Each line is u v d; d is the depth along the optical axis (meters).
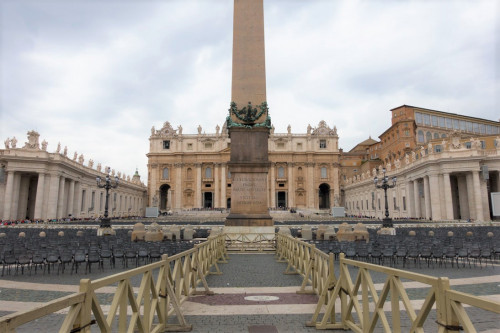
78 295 3.12
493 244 15.88
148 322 4.91
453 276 11.59
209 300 7.89
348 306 5.67
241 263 13.94
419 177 52.56
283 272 11.73
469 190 46.94
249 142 19.41
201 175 95.44
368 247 14.30
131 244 16.06
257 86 19.83
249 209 19.00
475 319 6.31
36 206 47.97
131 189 86.56
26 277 11.68
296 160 95.94
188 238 25.48
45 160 48.69
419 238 21.02
